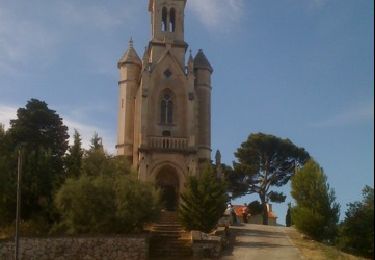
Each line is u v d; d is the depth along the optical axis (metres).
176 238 44.00
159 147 65.44
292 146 90.12
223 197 47.62
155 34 71.44
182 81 69.06
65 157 49.78
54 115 66.19
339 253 41.69
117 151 70.00
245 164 89.25
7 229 45.12
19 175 36.97
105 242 39.94
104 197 42.47
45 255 39.41
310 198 50.72
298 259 38.84
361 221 43.06
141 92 67.06
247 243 45.50
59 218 45.12
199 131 71.31
